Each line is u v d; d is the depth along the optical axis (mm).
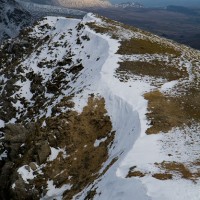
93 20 87875
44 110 63062
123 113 44594
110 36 74438
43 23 98062
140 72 56750
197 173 27844
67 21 89875
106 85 50938
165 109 43344
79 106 47938
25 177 40531
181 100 46688
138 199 24359
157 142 34656
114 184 28344
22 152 46469
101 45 70562
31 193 39094
